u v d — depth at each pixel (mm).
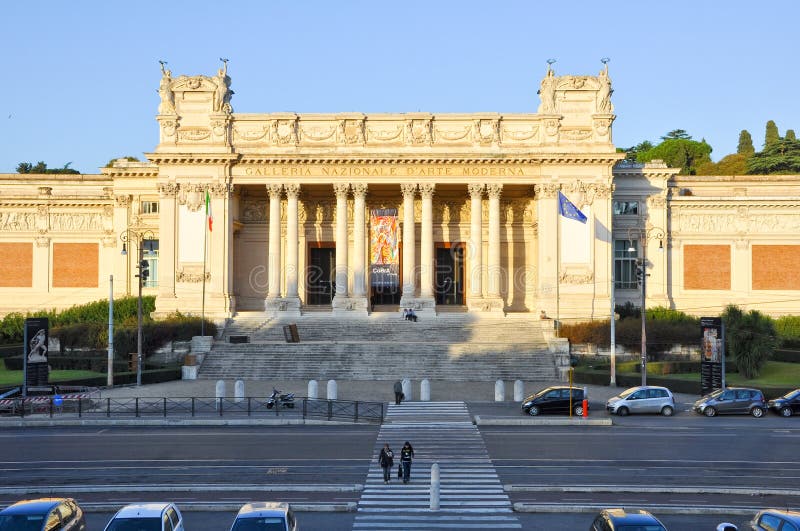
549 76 99625
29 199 113812
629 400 63219
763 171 169500
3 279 114375
